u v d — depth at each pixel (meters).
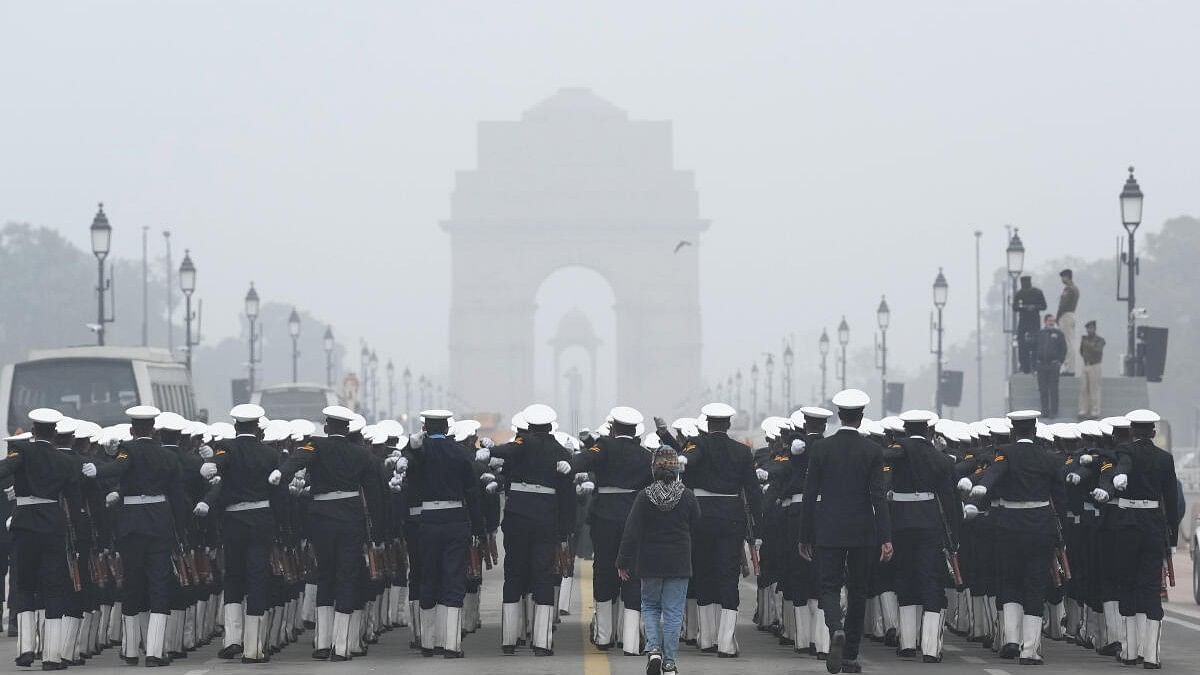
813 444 62.22
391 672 62.38
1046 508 65.31
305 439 66.75
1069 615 74.19
